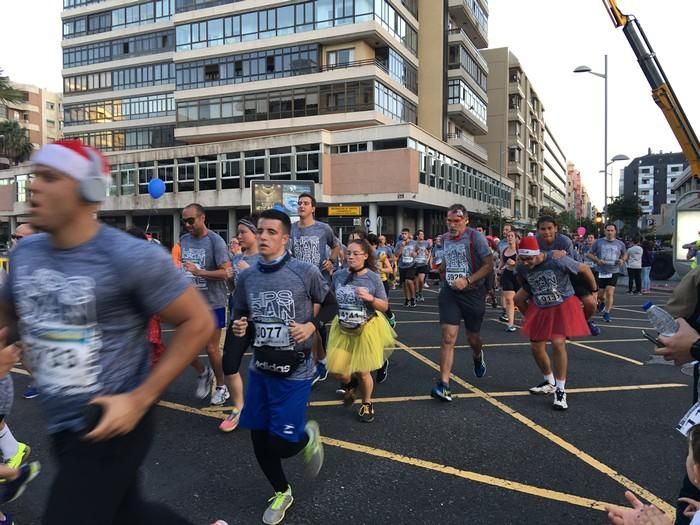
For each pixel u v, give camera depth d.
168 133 51.31
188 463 3.89
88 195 1.68
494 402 5.42
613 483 3.59
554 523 3.08
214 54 40.09
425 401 5.46
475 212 43.91
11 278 1.79
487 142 63.12
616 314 12.38
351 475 3.72
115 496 1.75
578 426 4.70
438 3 42.53
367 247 4.88
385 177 31.52
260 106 38.66
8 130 56.47
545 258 5.16
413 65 41.59
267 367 3.11
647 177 154.25
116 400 1.67
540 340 5.43
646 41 11.19
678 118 11.21
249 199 35.22
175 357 1.79
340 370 4.71
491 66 62.88
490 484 3.58
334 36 35.72
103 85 54.59
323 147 32.59
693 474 2.15
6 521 3.03
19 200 49.09
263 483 3.59
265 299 3.23
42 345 1.72
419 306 13.63
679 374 6.56
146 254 1.74
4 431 3.51
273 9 38.19
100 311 1.71
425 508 3.25
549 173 107.19
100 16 54.50
